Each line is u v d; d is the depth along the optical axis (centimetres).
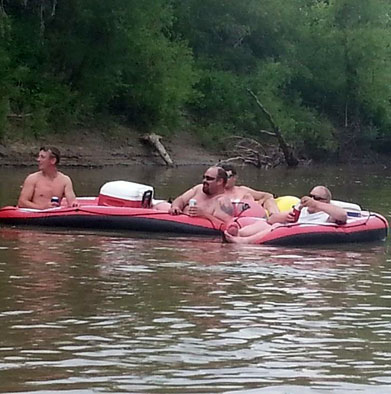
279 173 3828
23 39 4122
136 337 779
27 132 3803
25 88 3988
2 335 771
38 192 1633
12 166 3534
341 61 5488
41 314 853
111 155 4003
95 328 805
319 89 5547
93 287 994
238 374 679
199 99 4866
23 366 683
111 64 4231
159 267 1153
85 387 637
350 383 662
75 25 4219
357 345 773
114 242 1403
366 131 5438
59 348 736
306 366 704
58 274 1071
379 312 911
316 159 5194
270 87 5103
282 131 4959
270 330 819
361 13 5556
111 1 4162
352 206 1631
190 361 710
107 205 1650
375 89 5484
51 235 1462
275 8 5356
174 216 1555
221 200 1553
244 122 4944
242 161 4459
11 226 1570
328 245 1458
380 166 5047
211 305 918
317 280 1095
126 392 629
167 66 4412
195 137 4566
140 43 4278
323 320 866
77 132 4059
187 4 5159
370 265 1245
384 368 704
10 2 4234
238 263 1214
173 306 905
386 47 5512
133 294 962
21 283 1005
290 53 5469
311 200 1535
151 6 4362
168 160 4106
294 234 1442
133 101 4328
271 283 1060
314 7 5700
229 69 5269
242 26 5291
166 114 4431
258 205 1583
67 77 4225
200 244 1415
